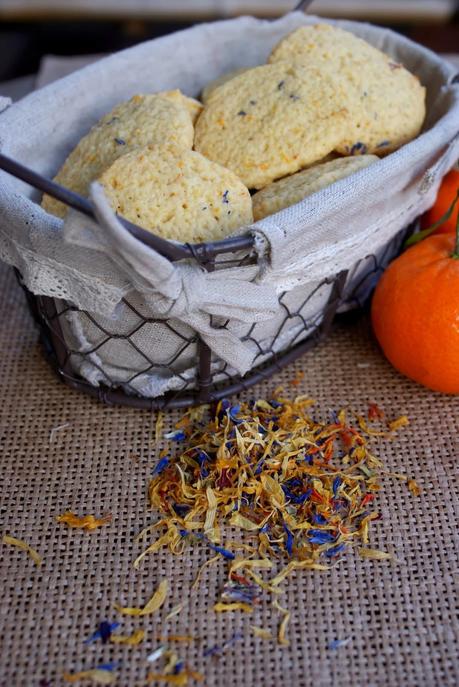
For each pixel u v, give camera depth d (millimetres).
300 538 267
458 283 282
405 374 307
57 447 293
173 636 248
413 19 652
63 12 625
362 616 253
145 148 273
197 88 355
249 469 277
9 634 249
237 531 270
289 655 245
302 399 308
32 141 309
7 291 348
